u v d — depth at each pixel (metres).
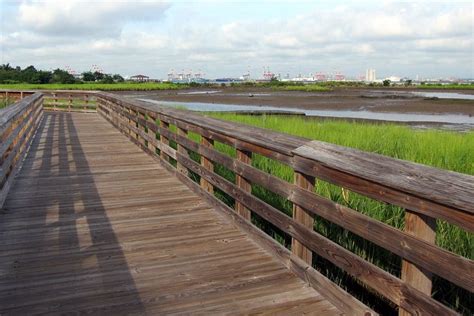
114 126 13.41
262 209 3.72
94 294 2.95
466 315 3.00
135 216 4.65
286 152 3.19
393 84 109.06
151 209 4.91
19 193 5.57
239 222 4.21
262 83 117.19
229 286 3.07
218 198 5.28
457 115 27.38
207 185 5.23
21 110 7.24
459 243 3.58
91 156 8.30
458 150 7.66
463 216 1.82
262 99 46.91
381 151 7.60
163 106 7.70
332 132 10.59
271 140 3.49
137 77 137.75
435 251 1.99
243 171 4.04
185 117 5.58
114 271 3.31
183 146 6.10
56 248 3.76
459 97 51.28
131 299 2.89
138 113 9.32
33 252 3.67
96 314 2.70
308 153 2.95
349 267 2.64
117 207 4.98
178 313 2.71
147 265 3.42
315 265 3.65
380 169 2.33
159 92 68.31
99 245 3.83
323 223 4.02
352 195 4.46
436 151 7.59
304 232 3.11
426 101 42.25
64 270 3.32
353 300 2.62
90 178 6.46
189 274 3.26
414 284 2.15
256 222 4.55
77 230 4.21
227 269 3.35
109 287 3.05
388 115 26.78
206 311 2.74
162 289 3.03
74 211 4.82
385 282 2.34
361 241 3.72
